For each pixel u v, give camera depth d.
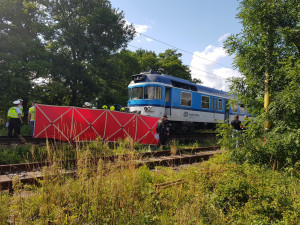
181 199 3.77
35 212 3.19
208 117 16.05
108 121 9.00
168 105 13.13
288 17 7.36
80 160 4.02
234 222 3.32
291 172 5.16
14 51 16.50
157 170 6.00
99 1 23.00
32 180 4.80
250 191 4.01
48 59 18.98
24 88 16.81
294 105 5.82
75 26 20.78
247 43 7.99
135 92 12.96
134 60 31.36
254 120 7.17
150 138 10.20
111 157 5.74
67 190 3.35
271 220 3.43
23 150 7.11
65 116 8.21
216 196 3.91
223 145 7.02
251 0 7.53
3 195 3.64
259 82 7.71
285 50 7.47
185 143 12.29
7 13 17.09
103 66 23.02
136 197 3.49
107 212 2.92
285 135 6.10
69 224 2.77
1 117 18.92
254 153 6.33
